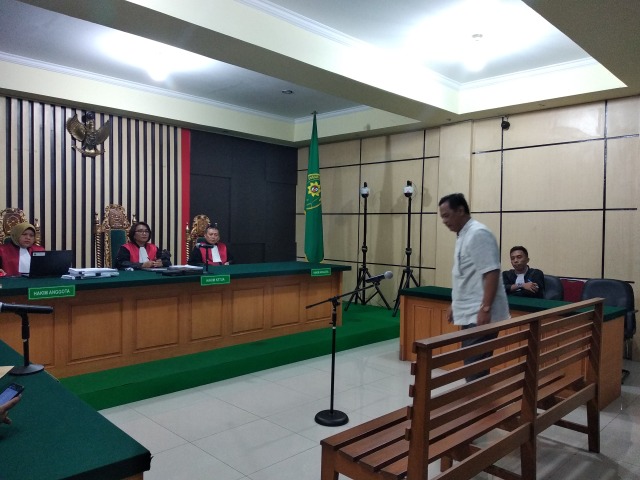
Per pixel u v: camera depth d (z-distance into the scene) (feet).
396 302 19.97
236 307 14.47
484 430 6.63
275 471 8.14
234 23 11.42
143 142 19.92
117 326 11.94
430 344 5.40
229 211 23.11
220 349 13.99
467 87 17.87
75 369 11.28
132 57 15.70
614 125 15.76
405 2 11.71
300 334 16.06
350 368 13.99
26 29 13.50
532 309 11.71
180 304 13.15
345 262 23.95
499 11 12.09
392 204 22.02
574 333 8.33
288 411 10.74
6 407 4.32
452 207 9.14
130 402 10.98
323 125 23.13
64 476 3.53
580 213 16.49
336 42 13.71
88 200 18.44
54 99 16.94
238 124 21.86
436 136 20.47
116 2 9.67
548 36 13.50
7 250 13.60
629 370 14.30
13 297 10.17
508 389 6.77
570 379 8.95
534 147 17.53
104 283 11.17
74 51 15.21
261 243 24.61
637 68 12.69
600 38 10.77
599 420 9.97
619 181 15.67
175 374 11.73
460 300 9.20
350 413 10.68
